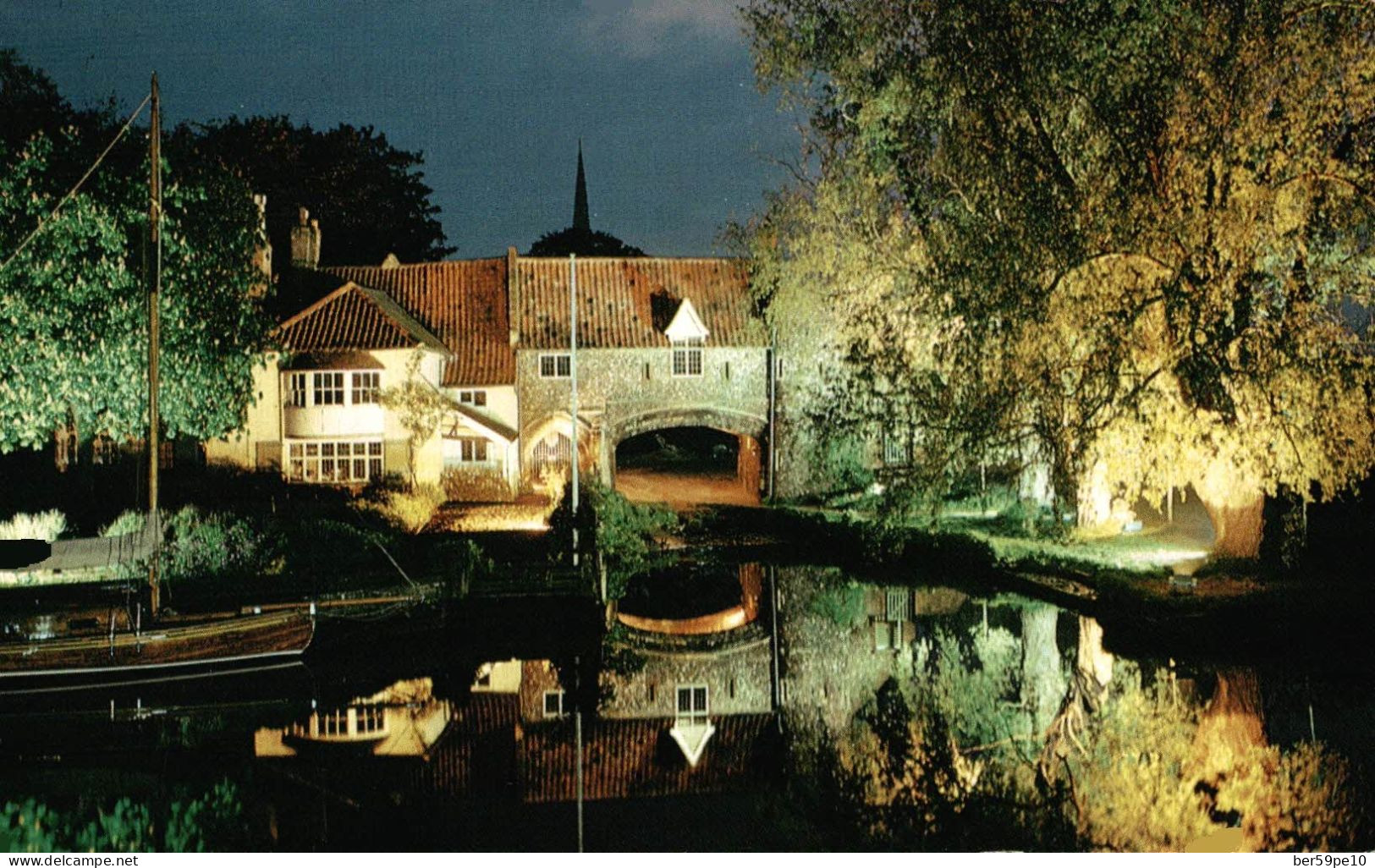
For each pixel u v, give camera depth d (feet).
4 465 124.57
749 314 167.02
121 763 61.00
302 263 167.73
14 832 50.85
